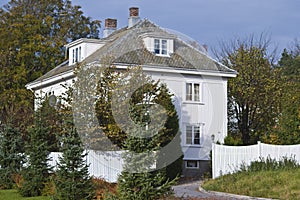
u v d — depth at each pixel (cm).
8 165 3081
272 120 4869
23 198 2605
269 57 5450
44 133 2761
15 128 3162
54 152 3114
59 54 5628
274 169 2880
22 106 4619
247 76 4928
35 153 2708
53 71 4722
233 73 4125
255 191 2500
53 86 4488
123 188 1934
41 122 2812
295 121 3725
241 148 3152
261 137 4716
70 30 6031
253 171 2902
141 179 1916
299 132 3697
